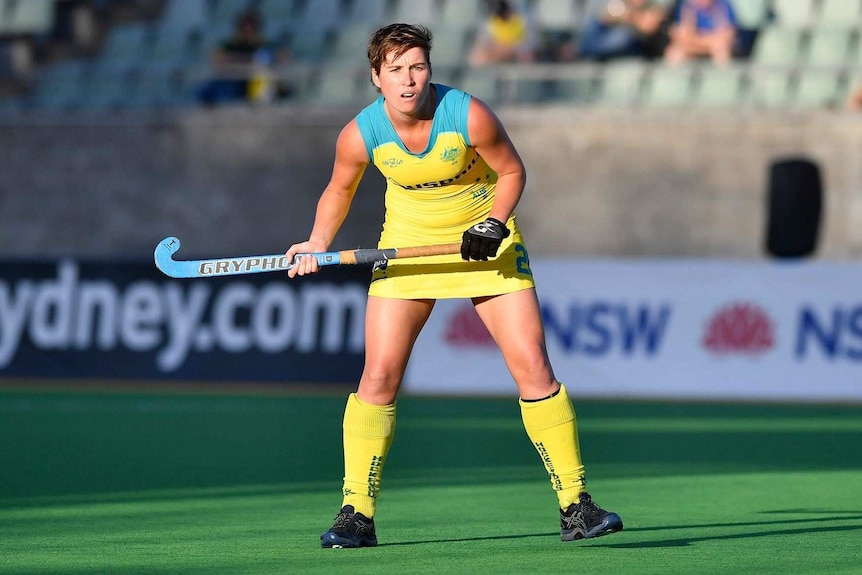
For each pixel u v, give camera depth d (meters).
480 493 25.23
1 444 34.19
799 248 55.53
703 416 43.31
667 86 64.06
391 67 16.73
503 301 17.97
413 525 20.64
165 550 17.81
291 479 27.44
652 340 49.97
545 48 65.06
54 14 72.50
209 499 24.11
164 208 62.59
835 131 57.34
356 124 17.77
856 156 57.16
